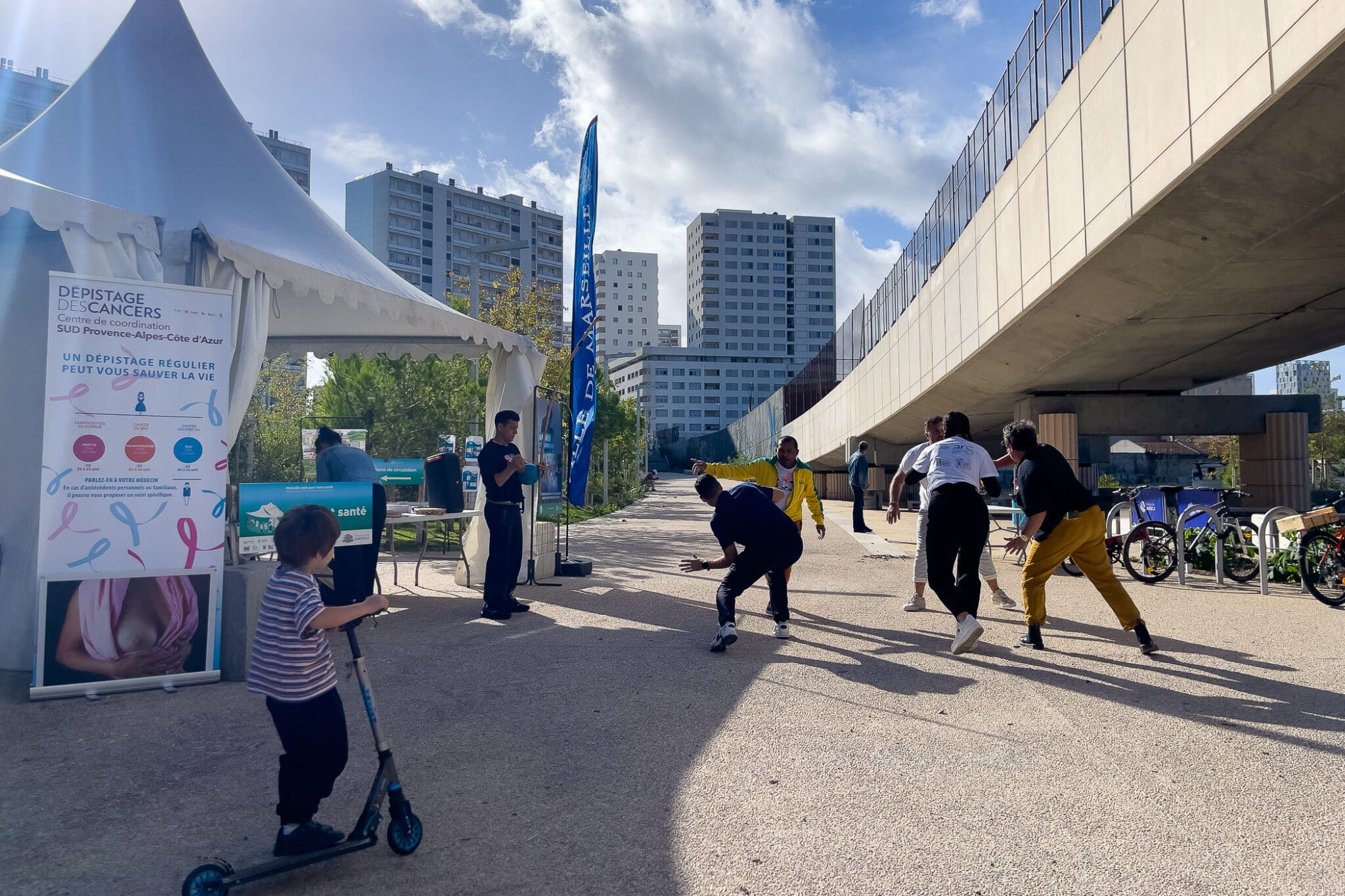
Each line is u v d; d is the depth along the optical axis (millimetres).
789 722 4602
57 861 2996
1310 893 2758
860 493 17750
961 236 18766
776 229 163875
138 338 5324
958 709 4840
